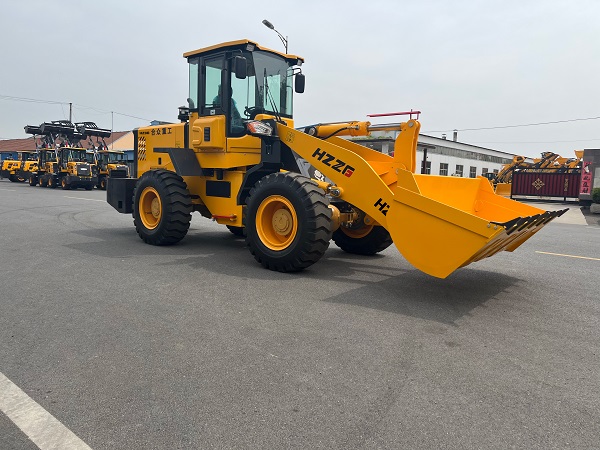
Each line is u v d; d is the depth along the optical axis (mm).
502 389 3115
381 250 7609
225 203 7512
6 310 4492
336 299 5047
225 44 7129
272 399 2916
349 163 5879
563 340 4031
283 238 6293
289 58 7621
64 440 2482
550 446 2494
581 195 24781
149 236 8070
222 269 6336
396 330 4160
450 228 4777
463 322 4430
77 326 4102
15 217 12156
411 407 2854
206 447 2434
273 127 6840
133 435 2527
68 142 31969
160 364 3379
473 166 46938
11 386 3031
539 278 6344
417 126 6258
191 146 7852
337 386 3100
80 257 6980
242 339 3871
